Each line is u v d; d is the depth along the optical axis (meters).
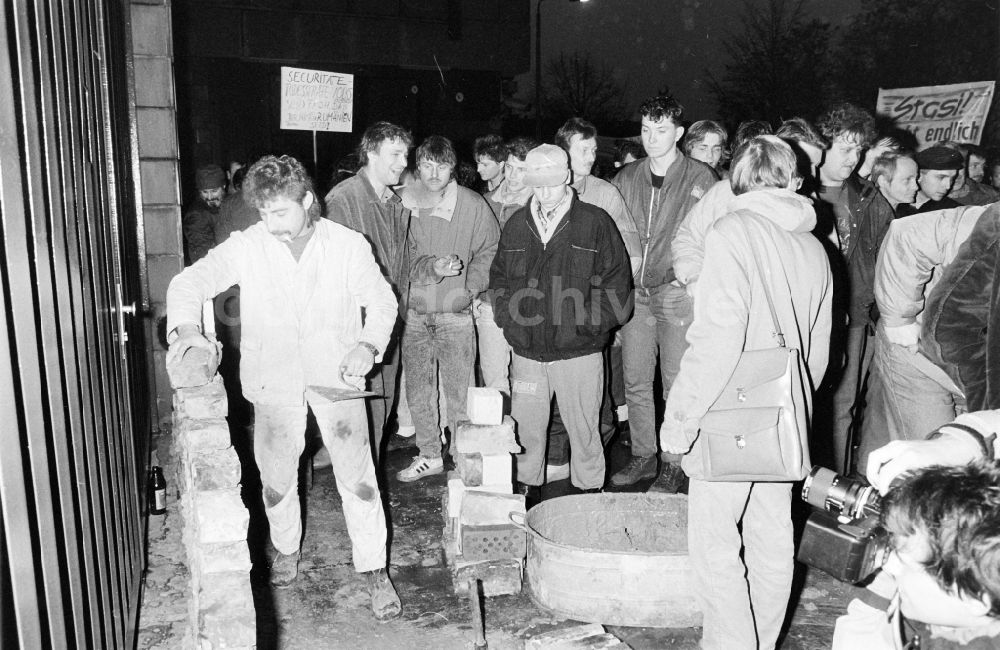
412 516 4.53
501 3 14.16
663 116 4.54
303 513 4.52
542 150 4.20
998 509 1.32
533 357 4.41
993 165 8.48
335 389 3.45
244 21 12.82
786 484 3.11
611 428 5.44
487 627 3.44
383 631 3.42
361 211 4.50
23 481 1.34
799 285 3.01
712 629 3.09
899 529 1.41
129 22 5.24
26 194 1.63
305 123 6.67
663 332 4.72
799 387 2.87
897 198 5.14
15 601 1.26
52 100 1.99
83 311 2.28
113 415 2.92
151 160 5.46
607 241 4.32
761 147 3.05
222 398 2.93
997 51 22.14
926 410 3.98
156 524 4.27
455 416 5.06
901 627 1.58
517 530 3.66
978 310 3.02
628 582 3.29
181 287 3.21
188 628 3.17
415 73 14.48
